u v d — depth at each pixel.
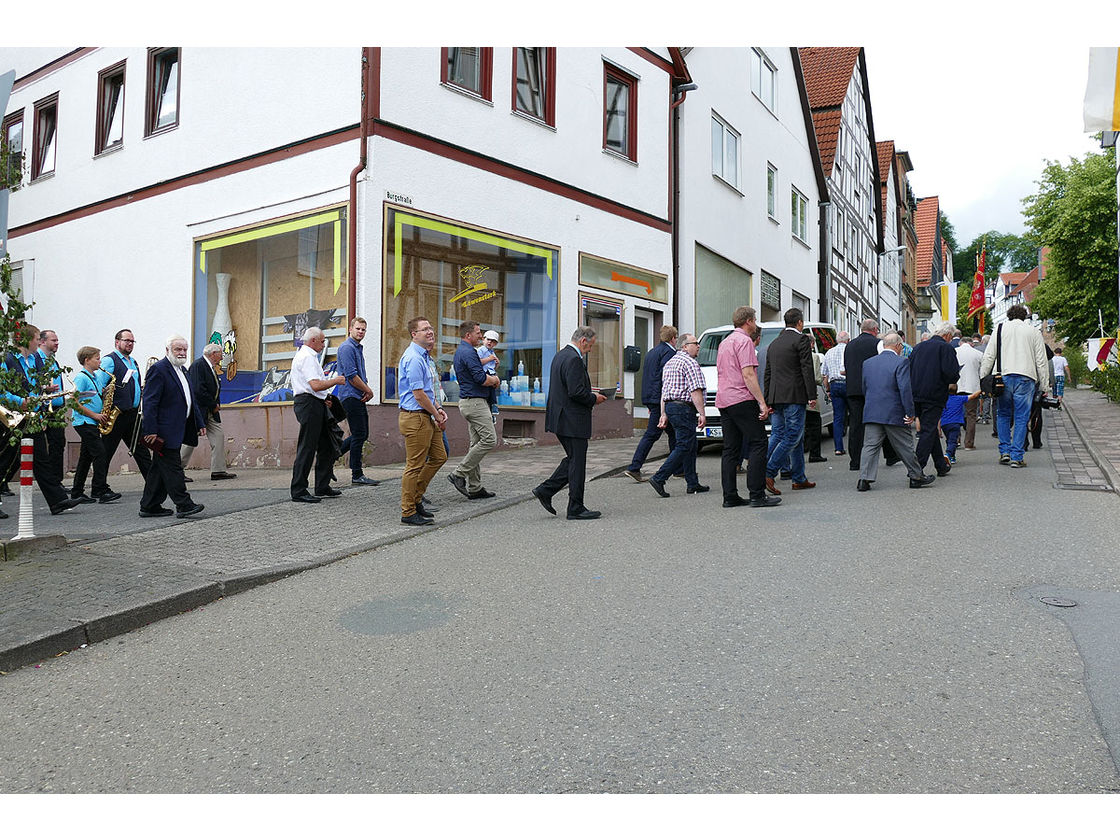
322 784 3.35
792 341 9.16
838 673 4.16
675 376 9.49
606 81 16.95
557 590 5.74
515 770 3.37
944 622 4.82
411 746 3.62
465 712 3.92
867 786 3.15
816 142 29.25
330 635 5.09
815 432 12.42
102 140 16.27
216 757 3.62
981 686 3.96
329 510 8.66
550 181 15.22
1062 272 41.59
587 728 3.69
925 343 9.88
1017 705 3.75
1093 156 40.56
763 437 8.47
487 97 14.01
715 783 3.21
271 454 12.89
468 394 9.20
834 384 13.23
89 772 3.55
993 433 15.82
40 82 17.59
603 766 3.37
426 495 9.55
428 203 12.88
